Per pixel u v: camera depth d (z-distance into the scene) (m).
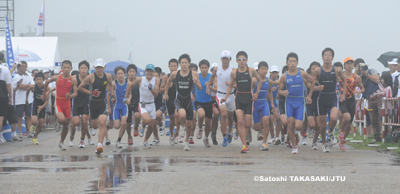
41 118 19.95
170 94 18.78
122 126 18.55
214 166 12.25
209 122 18.38
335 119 15.93
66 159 14.01
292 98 16.00
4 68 20.20
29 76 24.20
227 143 19.00
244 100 16.34
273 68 19.77
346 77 17.16
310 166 12.25
